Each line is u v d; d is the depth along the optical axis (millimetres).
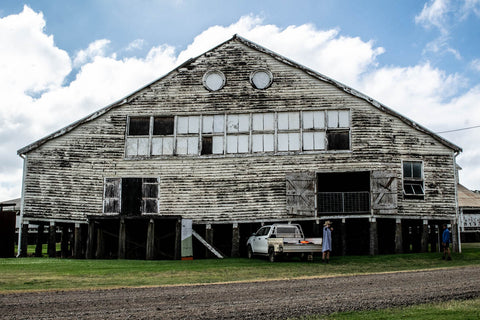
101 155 25766
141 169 25594
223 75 26016
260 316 10211
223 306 11148
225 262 21172
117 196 25453
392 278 15602
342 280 15133
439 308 10852
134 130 26000
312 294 12602
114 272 17156
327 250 20547
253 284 14312
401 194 24641
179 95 26062
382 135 24969
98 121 26047
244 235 27266
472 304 11289
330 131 25125
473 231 43875
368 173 26344
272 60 25969
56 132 25766
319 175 27078
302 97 25484
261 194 24938
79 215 25297
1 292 12844
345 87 25203
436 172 25047
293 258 23156
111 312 10547
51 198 25453
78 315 10273
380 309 10828
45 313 10445
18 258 24000
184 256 23641
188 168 25469
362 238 27906
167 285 14102
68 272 17094
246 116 25656
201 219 25000
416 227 28562
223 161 25359
